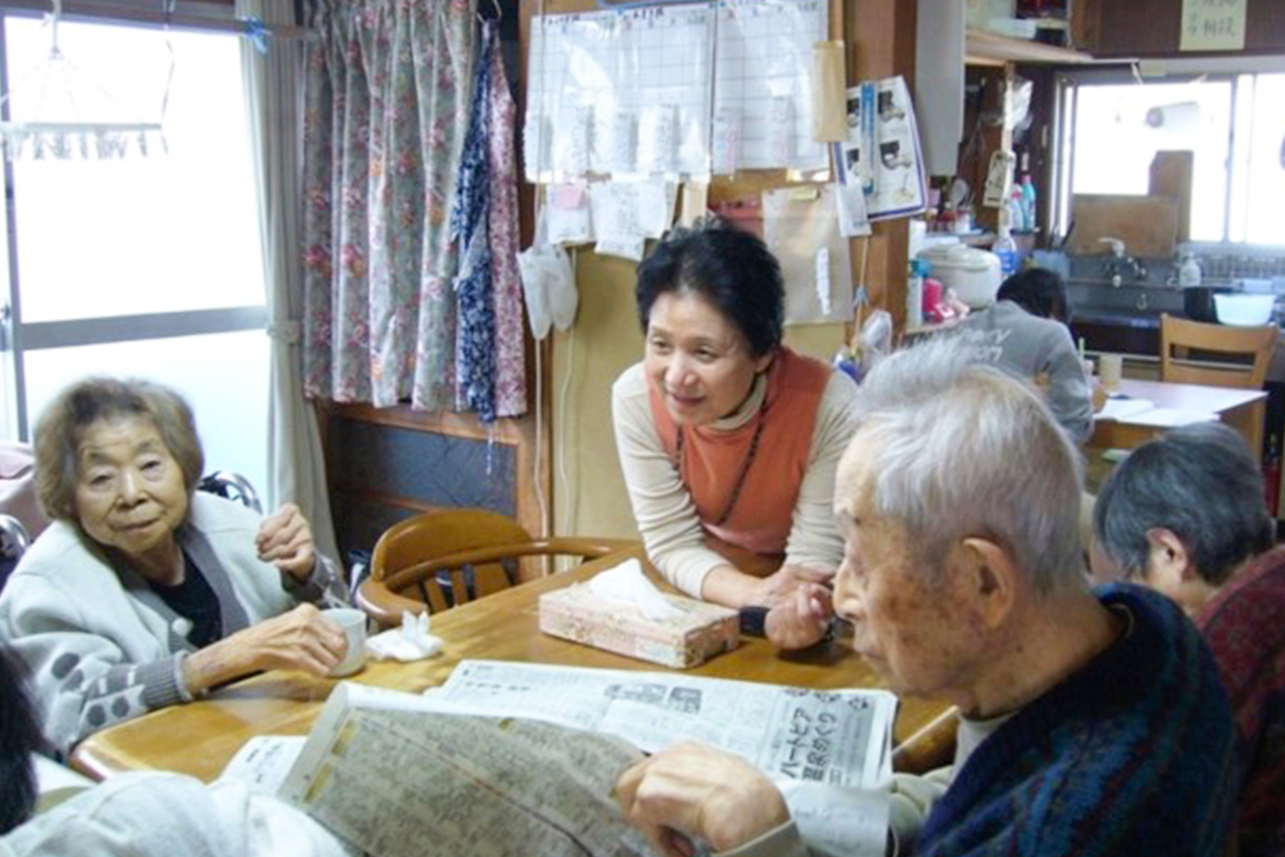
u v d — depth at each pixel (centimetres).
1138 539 144
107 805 91
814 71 274
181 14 331
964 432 91
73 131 243
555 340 337
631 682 153
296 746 135
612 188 312
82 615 169
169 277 363
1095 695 89
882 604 94
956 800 93
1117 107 550
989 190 470
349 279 362
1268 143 525
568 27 314
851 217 276
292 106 367
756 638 172
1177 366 486
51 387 335
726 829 100
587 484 338
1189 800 83
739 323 175
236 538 197
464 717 117
